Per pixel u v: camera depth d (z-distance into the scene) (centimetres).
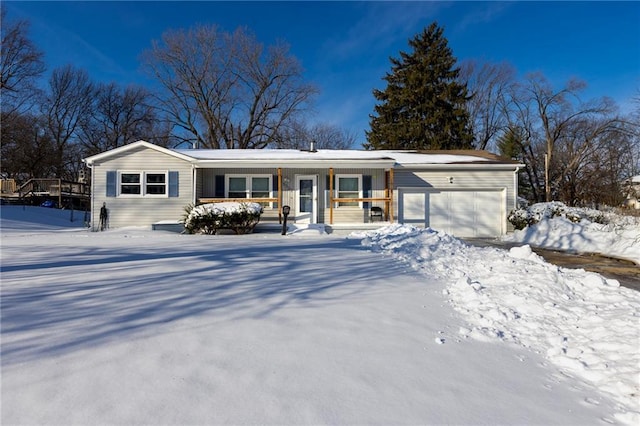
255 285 487
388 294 473
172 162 1538
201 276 527
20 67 3216
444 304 446
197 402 224
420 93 3247
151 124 3853
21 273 537
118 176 1531
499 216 1623
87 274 531
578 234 1244
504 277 543
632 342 329
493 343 342
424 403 238
